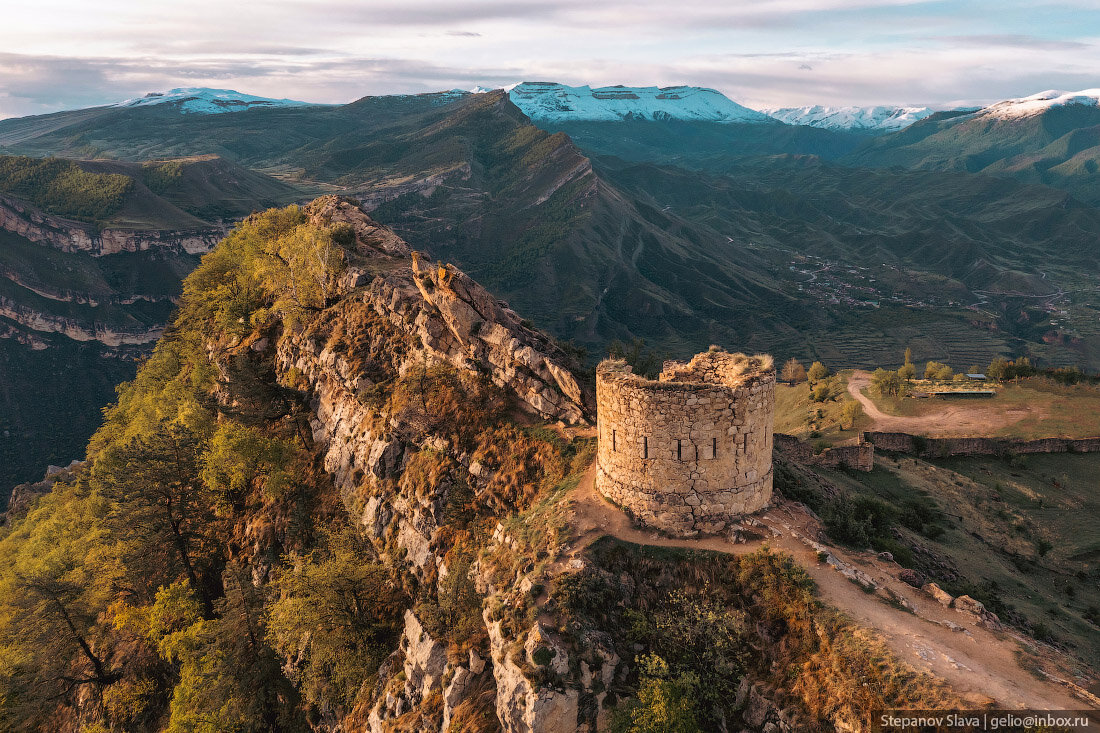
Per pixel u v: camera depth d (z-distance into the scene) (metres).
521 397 51.16
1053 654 25.81
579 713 27.03
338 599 45.28
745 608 29.08
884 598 28.34
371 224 92.06
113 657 61.00
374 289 68.94
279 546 58.25
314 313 74.88
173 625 56.31
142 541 60.72
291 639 46.91
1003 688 22.55
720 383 36.47
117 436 93.06
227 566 59.59
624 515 34.34
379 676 40.31
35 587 58.09
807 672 25.72
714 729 26.45
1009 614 44.88
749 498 33.66
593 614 29.72
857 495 60.50
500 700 28.16
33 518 95.94
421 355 59.25
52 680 58.38
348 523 55.22
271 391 69.12
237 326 84.00
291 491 61.53
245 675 48.41
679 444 32.25
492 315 57.47
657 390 32.00
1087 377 128.38
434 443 51.38
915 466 85.12
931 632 26.05
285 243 79.19
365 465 56.00
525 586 30.67
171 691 55.69
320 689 44.19
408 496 50.03
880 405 124.88
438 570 43.91
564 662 27.55
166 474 61.62
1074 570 63.84
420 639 36.16
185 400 80.19
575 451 43.78
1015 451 95.12
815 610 27.14
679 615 29.61
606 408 34.91
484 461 47.25
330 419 64.12
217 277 95.06
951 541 59.88
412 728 33.00
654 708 25.48
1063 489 84.56
